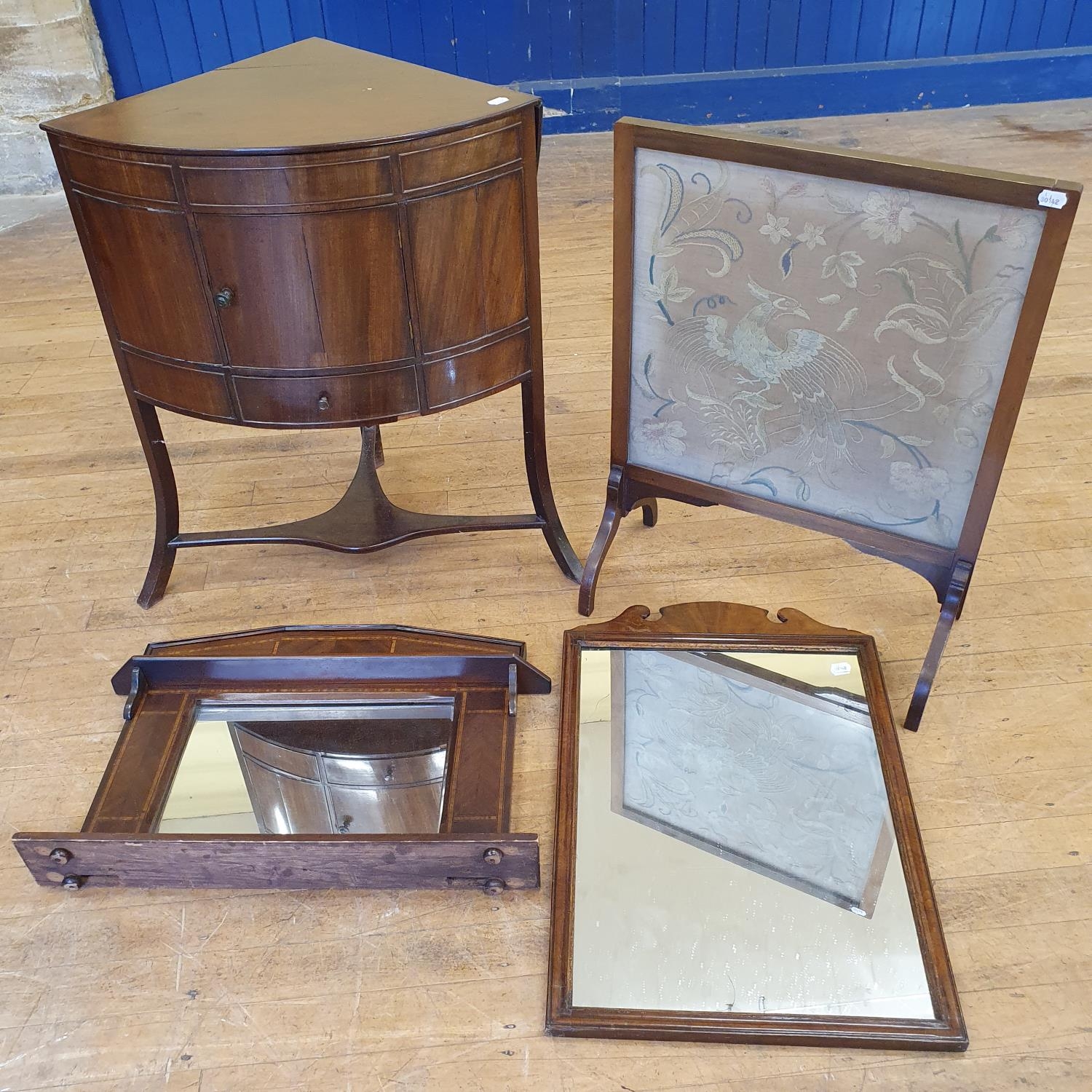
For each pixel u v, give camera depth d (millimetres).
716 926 1411
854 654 1836
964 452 1568
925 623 1937
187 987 1394
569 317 3012
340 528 2059
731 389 1728
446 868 1455
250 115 1629
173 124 1597
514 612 2006
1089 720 1723
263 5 3910
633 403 1842
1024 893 1470
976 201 1356
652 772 1644
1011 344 1440
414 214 1582
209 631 1981
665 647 1864
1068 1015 1328
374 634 1880
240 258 1586
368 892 1510
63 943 1452
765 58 4160
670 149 1535
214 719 1777
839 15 4059
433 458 2465
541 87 4156
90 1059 1318
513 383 1860
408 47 4047
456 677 1809
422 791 1619
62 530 2262
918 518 1676
